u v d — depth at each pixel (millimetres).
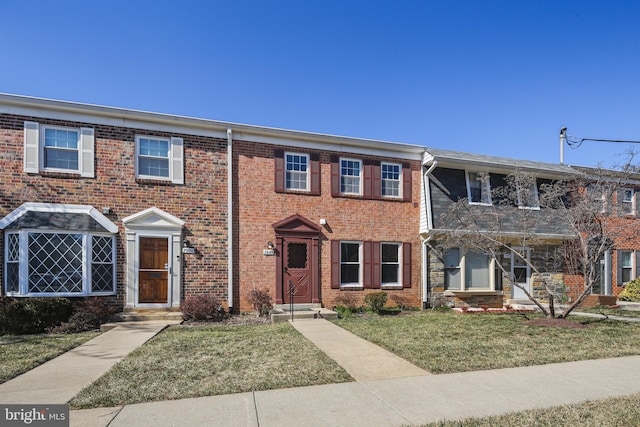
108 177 11016
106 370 5961
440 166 14508
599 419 4254
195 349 7273
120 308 10844
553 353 7102
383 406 4602
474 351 7184
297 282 12688
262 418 4234
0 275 9938
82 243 10305
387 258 14055
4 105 10281
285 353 6988
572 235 14539
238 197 12320
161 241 11359
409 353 6988
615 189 10906
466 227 12320
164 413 4348
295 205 12930
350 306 13188
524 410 4504
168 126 11703
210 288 11719
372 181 13914
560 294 15477
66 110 10758
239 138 12477
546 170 15133
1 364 6227
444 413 4410
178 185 11656
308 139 13125
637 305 15164
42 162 10555
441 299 14094
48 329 9133
